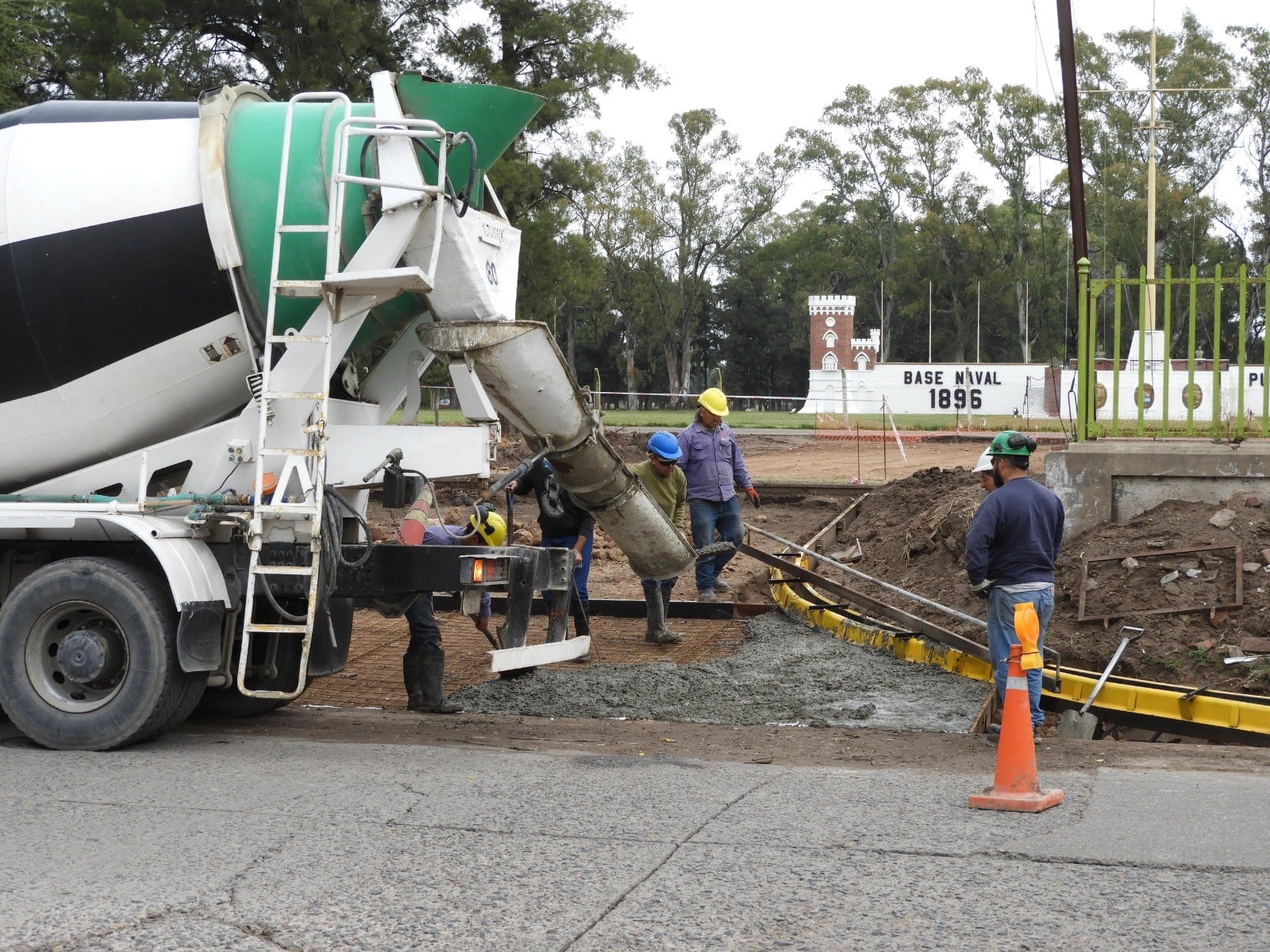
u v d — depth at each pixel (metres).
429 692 8.41
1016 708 5.52
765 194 76.69
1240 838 4.94
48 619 6.92
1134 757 6.65
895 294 79.00
